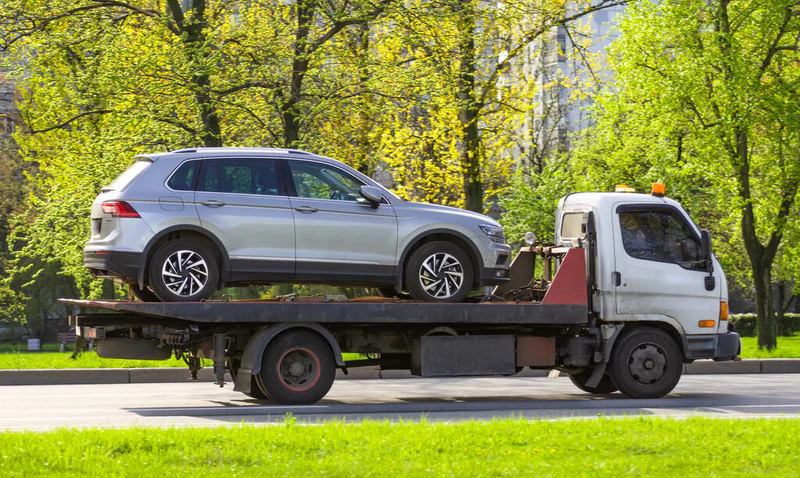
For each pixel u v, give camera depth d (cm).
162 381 2358
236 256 1580
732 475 912
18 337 9006
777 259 5394
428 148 3531
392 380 2423
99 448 1008
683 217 1909
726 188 4172
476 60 3238
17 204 6525
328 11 2862
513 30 3322
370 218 1664
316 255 1622
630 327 1883
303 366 1644
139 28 3061
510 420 1260
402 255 1683
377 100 3045
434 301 1702
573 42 3503
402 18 2902
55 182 3603
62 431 1108
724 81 3912
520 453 1019
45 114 3466
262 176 1622
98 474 880
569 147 6025
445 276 1709
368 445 1055
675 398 1884
